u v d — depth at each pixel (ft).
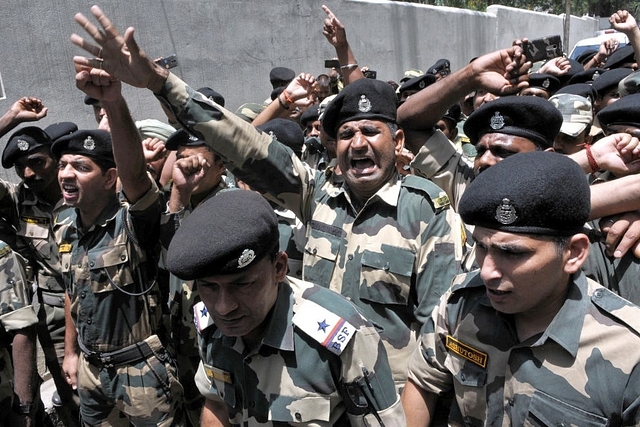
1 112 16.15
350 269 7.99
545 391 4.85
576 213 4.55
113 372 9.55
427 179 8.61
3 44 16.21
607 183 6.42
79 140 9.16
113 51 6.31
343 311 5.71
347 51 14.17
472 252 7.65
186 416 10.73
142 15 20.54
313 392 5.59
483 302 5.29
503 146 7.49
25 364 9.93
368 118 7.78
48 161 12.49
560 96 10.19
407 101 8.98
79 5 18.35
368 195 8.11
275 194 8.16
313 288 5.93
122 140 7.97
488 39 49.80
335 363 5.57
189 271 4.90
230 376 5.93
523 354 4.99
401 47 37.45
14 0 16.46
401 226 7.81
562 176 4.51
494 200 4.52
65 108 17.93
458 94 8.25
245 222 5.02
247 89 25.48
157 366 9.64
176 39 21.91
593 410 4.70
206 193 10.36
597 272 6.94
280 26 27.30
